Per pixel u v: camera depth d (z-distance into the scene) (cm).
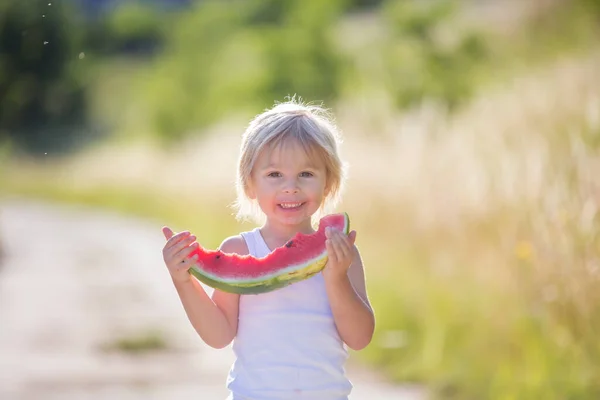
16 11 4650
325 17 4112
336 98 3666
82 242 2527
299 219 466
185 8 8969
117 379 999
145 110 5694
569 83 1172
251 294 446
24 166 5309
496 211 1012
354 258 487
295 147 461
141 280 1770
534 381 787
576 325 816
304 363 451
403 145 1466
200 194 2669
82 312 1420
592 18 2098
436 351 945
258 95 3962
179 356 1116
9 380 991
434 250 1155
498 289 924
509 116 1155
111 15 8944
